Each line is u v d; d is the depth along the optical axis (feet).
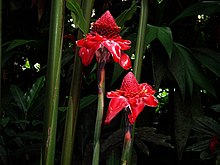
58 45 2.77
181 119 5.15
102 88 2.60
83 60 2.59
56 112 2.80
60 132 4.37
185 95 5.18
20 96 4.71
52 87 2.77
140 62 3.32
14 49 7.10
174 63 4.85
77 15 2.82
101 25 2.65
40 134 4.09
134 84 2.56
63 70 6.01
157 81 4.85
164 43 4.43
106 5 5.95
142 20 3.32
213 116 6.72
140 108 2.50
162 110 7.83
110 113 2.48
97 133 2.63
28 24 7.43
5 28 7.34
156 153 6.57
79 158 4.52
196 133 5.38
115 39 2.61
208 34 6.89
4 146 4.08
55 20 2.76
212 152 4.76
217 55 5.22
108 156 3.82
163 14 6.06
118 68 4.42
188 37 6.58
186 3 6.29
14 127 4.84
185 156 6.66
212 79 6.58
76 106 2.92
